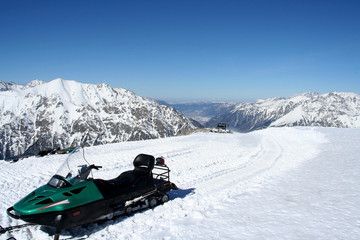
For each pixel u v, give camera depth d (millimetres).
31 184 10164
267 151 16828
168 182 7559
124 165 13602
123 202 6355
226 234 4965
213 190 8555
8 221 6301
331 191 7207
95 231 5672
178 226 5527
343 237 4469
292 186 8141
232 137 26281
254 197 7246
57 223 5125
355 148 15406
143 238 5141
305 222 5254
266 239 4648
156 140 24703
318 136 23641
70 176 5797
